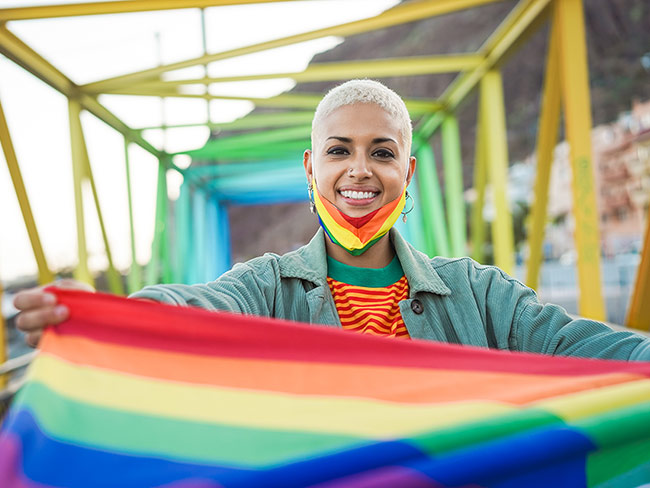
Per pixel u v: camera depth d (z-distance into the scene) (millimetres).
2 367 5191
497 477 1183
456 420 1291
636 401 1370
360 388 1559
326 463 1139
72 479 1221
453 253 13234
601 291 6016
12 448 1253
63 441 1303
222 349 1644
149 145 14023
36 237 7234
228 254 26547
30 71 7852
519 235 55719
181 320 1652
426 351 1665
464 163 67438
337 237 2186
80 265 8914
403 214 2428
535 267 8336
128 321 1652
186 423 1377
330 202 2205
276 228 89562
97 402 1436
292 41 8227
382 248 2271
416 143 15875
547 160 7895
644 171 59719
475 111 68812
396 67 9328
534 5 7180
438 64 9445
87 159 10055
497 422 1262
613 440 1275
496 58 8953
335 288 2209
